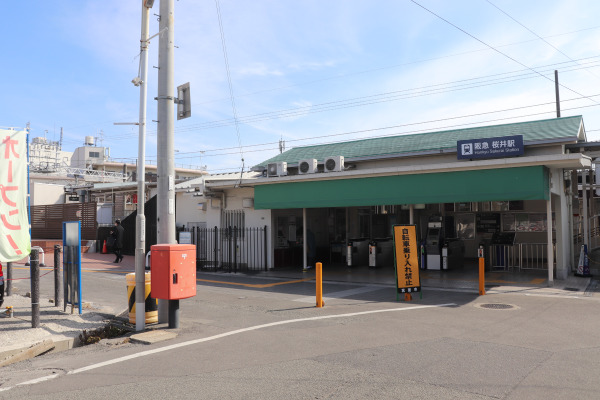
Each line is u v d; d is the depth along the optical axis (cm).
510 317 901
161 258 804
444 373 557
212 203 2048
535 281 1427
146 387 529
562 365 583
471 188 1372
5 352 686
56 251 1065
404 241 1134
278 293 1274
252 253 1925
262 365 602
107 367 616
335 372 567
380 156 1925
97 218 2747
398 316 920
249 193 1945
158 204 909
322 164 2081
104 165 5516
